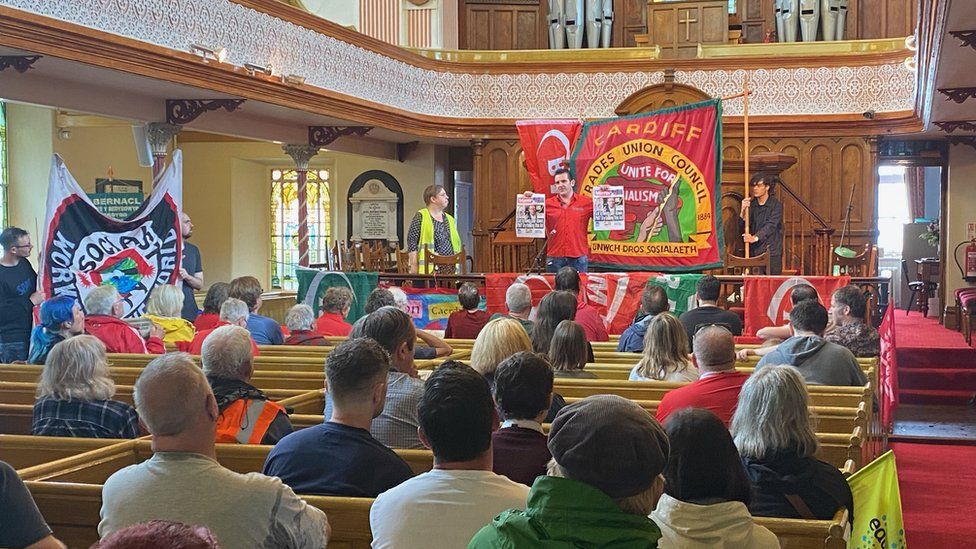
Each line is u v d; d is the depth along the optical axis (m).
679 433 2.69
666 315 5.95
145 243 8.79
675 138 11.63
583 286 11.13
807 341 6.13
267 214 20.05
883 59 14.46
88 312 7.17
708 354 4.66
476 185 15.89
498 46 17.84
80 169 15.62
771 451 3.46
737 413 3.60
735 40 16.48
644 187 11.77
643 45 16.30
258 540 2.80
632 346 7.59
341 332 8.66
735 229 13.57
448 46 16.41
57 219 8.18
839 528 3.15
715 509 2.62
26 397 5.84
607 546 2.05
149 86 10.71
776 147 15.00
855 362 6.07
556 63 15.53
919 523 6.42
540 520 2.09
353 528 3.23
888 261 20.25
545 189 12.84
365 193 17.44
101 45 9.23
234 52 11.34
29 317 8.40
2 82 9.51
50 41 8.66
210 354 4.40
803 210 14.83
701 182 11.52
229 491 2.81
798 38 16.50
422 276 12.01
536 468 3.41
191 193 19.28
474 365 4.62
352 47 13.66
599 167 11.97
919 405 11.05
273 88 11.88
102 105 10.77
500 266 14.41
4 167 15.04
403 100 14.92
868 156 14.67
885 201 20.81
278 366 6.59
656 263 11.74
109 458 4.00
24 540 2.67
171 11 10.30
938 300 15.92
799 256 14.74
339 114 13.33
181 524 1.34
